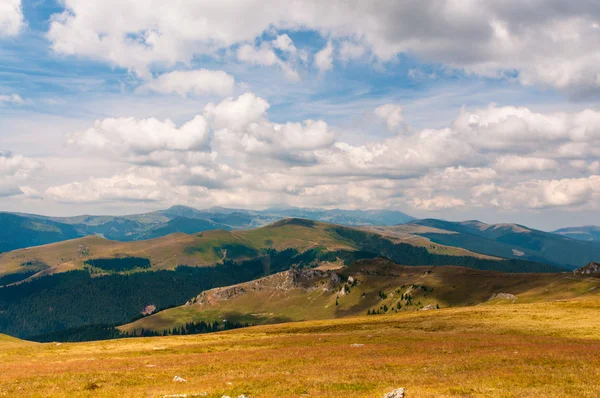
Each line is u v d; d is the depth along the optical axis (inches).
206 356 2301.9
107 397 1189.7
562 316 3646.7
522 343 2345.0
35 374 1753.2
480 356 1817.2
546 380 1216.2
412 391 1083.9
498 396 1009.5
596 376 1254.9
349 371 1542.8
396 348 2277.3
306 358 2011.6
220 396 1150.3
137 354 2684.5
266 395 1127.6
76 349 3208.7
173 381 1472.7
